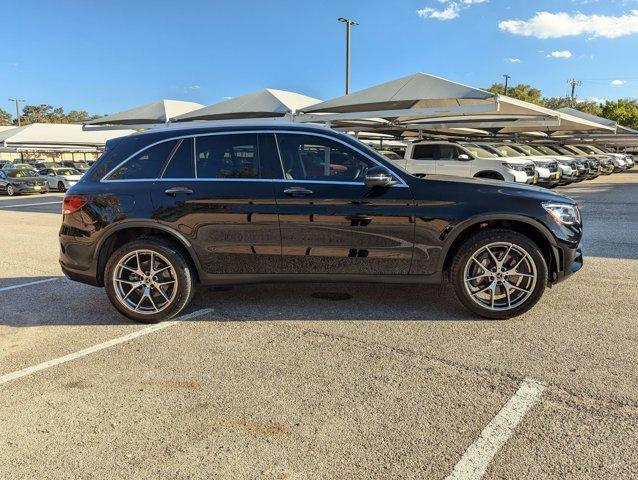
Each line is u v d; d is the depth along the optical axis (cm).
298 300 535
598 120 3053
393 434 285
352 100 1563
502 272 451
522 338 414
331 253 455
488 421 294
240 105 1794
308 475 252
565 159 2203
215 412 315
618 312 472
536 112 1644
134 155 485
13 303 555
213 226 462
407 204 446
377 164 454
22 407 327
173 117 1891
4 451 280
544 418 296
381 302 521
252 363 384
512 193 450
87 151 4284
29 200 2180
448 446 272
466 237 459
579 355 379
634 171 3488
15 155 5869
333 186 453
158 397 336
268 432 291
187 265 473
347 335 434
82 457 272
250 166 465
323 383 348
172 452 275
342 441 280
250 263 467
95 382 360
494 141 3275
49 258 802
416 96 1431
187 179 470
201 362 388
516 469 252
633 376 344
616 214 1184
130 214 469
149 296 476
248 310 507
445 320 463
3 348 428
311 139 464
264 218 455
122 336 448
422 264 452
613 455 260
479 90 1376
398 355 389
